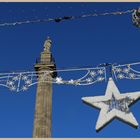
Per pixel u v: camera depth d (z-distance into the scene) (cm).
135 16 1326
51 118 2406
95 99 1219
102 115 1191
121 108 1191
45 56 2619
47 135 2319
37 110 2405
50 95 2464
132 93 1208
